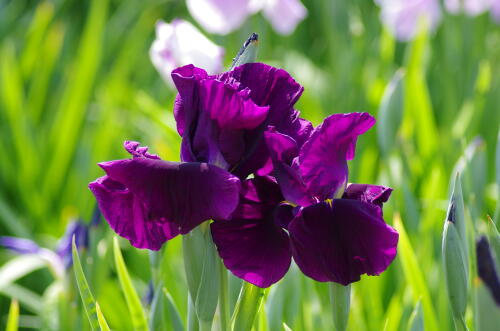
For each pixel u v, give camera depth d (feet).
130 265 6.46
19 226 6.57
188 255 3.45
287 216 3.43
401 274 4.68
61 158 7.30
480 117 6.98
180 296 4.91
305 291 4.48
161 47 4.69
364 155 6.14
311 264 3.38
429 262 4.66
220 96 3.39
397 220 4.16
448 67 7.56
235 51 7.65
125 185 3.36
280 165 3.41
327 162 3.43
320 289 4.98
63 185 7.52
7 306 6.52
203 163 3.37
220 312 3.53
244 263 3.41
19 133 7.23
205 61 4.64
